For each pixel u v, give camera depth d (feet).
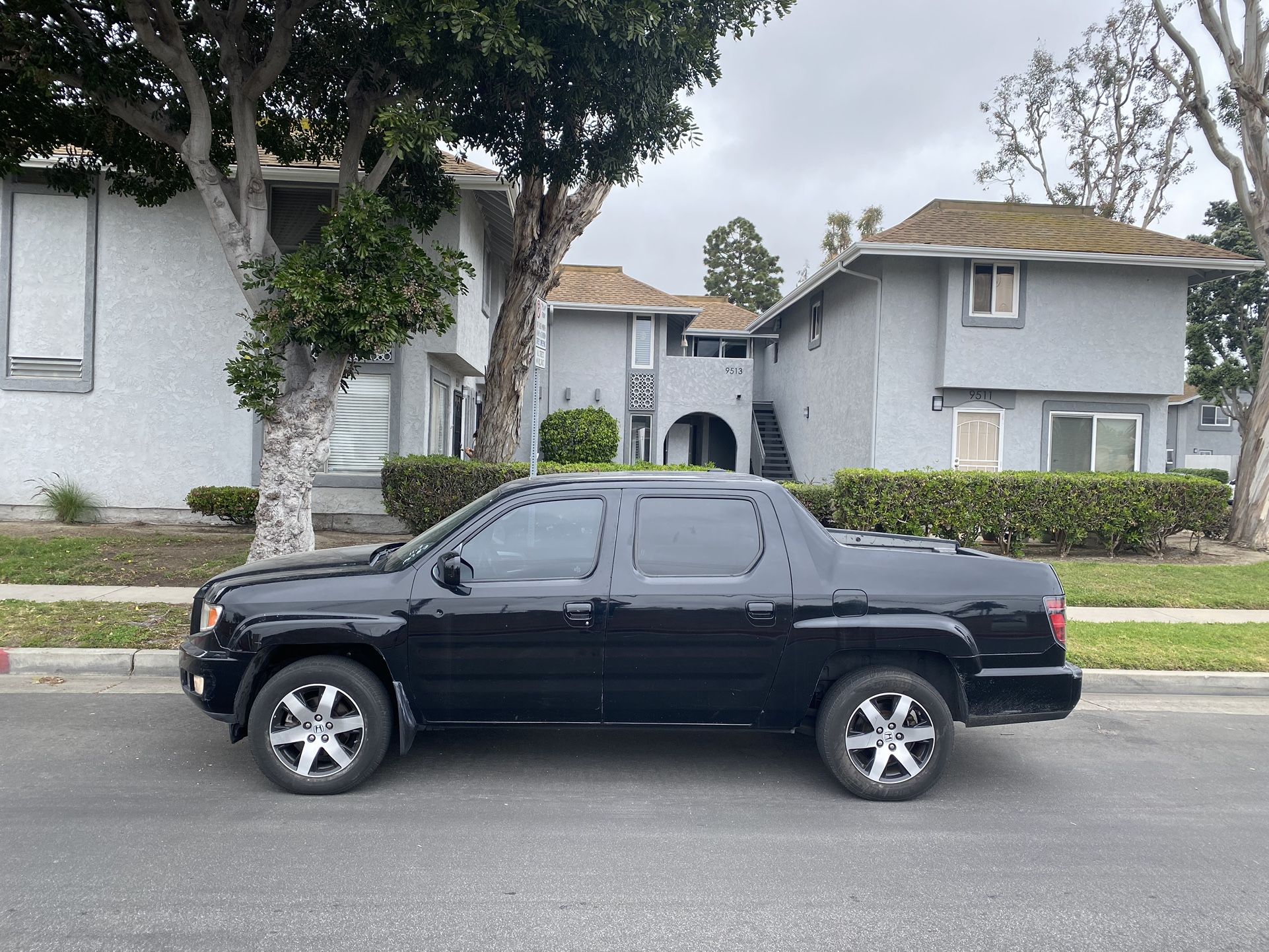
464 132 37.01
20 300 47.03
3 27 29.07
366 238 28.89
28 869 12.77
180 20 33.14
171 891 12.19
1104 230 59.21
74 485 47.39
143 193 38.68
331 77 35.29
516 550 16.52
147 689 22.44
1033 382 55.01
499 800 15.99
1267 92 50.52
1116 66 88.12
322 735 15.96
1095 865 13.74
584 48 30.14
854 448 60.59
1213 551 48.19
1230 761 19.16
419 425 49.06
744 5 32.07
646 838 14.44
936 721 16.08
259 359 29.76
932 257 55.52
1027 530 44.96
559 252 46.98
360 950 10.82
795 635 16.03
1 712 20.43
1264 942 11.43
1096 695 24.85
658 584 16.12
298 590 16.16
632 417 82.58
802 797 16.52
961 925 11.75
